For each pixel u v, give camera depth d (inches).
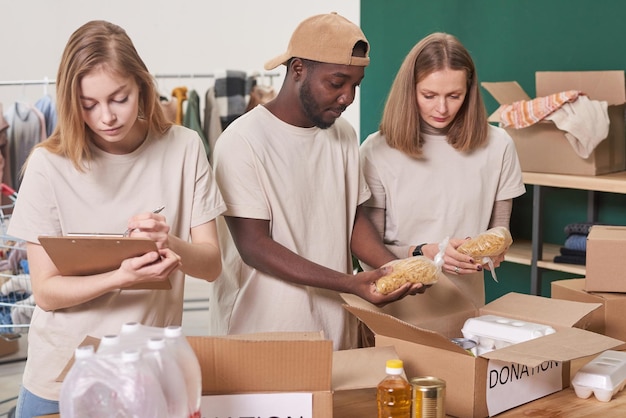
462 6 175.2
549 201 163.6
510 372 65.5
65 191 70.6
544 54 163.8
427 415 58.3
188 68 305.1
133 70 65.9
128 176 72.4
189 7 300.4
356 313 69.1
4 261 148.2
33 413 72.2
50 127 205.3
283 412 56.5
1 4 289.7
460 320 77.9
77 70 63.9
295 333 64.0
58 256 64.2
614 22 152.1
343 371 62.4
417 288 76.9
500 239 84.4
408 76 91.5
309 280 80.9
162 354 46.3
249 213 82.4
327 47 78.5
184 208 75.5
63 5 296.7
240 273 87.4
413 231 96.4
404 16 185.5
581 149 139.5
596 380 67.8
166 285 66.8
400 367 57.5
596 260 88.1
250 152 82.4
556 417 64.3
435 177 95.7
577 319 73.8
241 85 209.6
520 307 78.0
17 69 295.9
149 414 44.2
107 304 71.2
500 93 147.9
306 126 85.4
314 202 86.2
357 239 90.8
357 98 244.1
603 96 143.2
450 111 90.5
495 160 97.3
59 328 70.9
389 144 95.7
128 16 303.3
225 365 55.7
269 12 282.5
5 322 145.4
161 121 73.4
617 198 152.7
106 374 44.1
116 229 71.9
